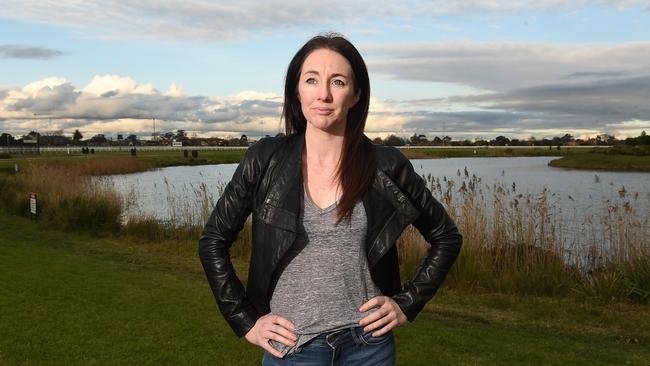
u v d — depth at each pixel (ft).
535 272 27.81
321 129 6.04
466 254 28.63
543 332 20.88
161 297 21.61
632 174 137.08
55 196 51.06
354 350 5.82
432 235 6.44
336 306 5.78
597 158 179.83
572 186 92.63
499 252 29.94
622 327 21.83
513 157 333.62
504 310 24.08
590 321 22.59
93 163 137.80
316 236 5.84
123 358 15.11
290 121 6.57
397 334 18.28
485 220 32.27
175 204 52.19
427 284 6.17
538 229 33.37
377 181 6.08
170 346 16.06
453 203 34.71
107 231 43.91
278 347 5.87
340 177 5.96
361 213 5.97
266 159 6.16
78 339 16.42
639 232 29.45
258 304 6.16
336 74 5.94
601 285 26.16
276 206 5.93
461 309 24.09
